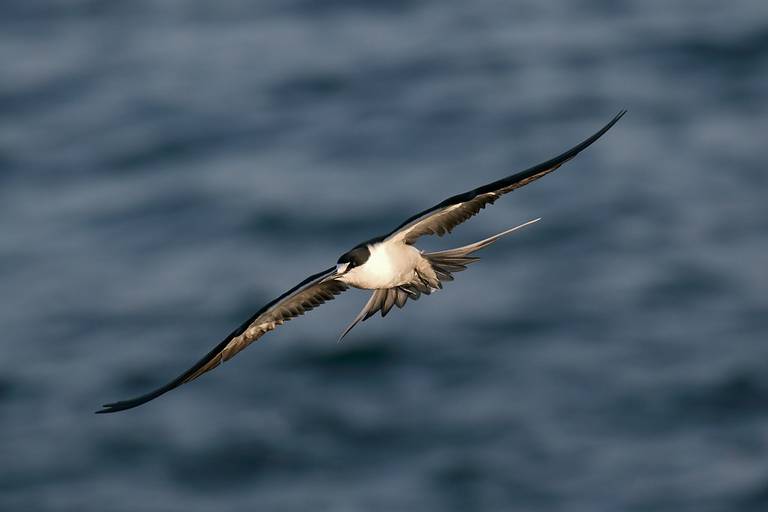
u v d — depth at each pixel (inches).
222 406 1008.2
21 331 1095.6
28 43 1679.4
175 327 1088.2
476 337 1045.8
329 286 444.5
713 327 1032.2
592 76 1446.9
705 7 1589.6
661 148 1289.4
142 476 948.0
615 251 1133.1
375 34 1606.8
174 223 1234.6
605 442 933.8
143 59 1598.2
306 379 1026.1
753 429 935.7
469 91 1428.4
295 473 940.6
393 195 1234.6
